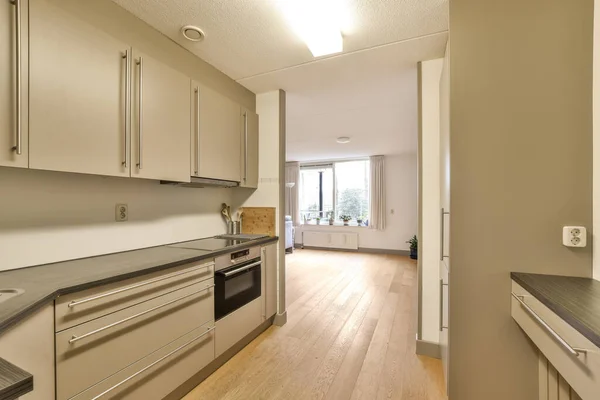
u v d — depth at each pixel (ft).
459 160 4.90
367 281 14.06
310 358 7.07
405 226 21.56
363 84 8.64
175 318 5.30
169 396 5.34
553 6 4.55
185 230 7.77
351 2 5.11
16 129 3.63
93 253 5.58
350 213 24.00
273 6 5.28
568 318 2.95
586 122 4.40
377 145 17.98
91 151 4.52
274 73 7.92
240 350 7.44
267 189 9.15
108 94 4.78
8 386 1.61
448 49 5.15
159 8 5.35
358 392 5.81
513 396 4.67
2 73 3.54
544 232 4.55
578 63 4.44
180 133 6.19
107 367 4.16
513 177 4.67
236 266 7.06
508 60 4.71
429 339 7.23
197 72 7.09
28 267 4.65
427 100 7.18
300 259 19.61
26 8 3.75
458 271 4.91
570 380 2.99
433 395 5.71
